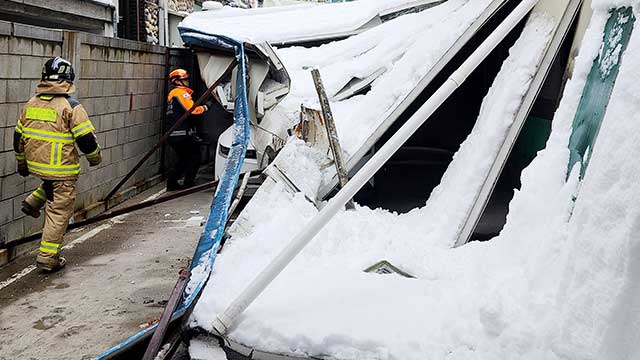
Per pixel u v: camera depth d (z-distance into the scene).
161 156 10.47
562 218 2.50
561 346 1.90
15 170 5.80
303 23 8.62
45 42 6.32
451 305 2.61
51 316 4.60
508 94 4.11
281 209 3.96
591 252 1.90
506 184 7.10
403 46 7.00
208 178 10.59
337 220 3.90
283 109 7.06
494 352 2.18
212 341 2.71
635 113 1.87
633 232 1.68
